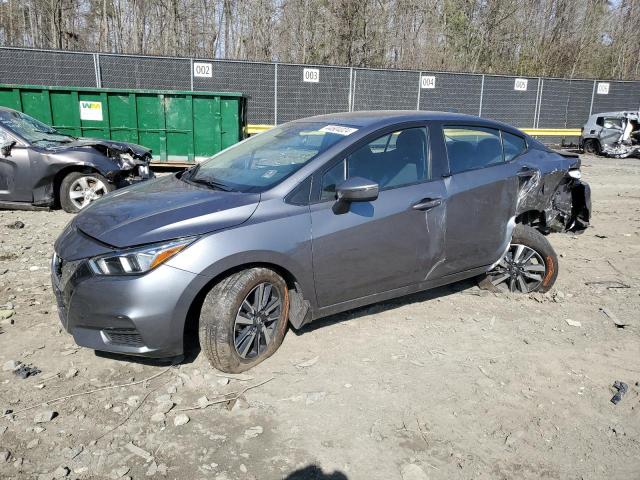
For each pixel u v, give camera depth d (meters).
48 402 3.14
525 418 3.13
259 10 30.61
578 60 34.28
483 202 4.36
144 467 2.66
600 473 2.72
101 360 3.62
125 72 16.94
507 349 3.94
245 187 3.70
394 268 3.98
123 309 3.12
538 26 34.00
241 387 3.34
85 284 3.18
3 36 32.38
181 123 11.62
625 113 18.94
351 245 3.71
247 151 4.32
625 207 9.95
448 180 4.20
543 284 4.95
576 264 6.11
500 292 4.97
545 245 4.84
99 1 30.59
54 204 8.08
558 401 3.31
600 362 3.79
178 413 3.07
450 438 2.94
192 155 11.83
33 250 6.02
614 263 6.18
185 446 2.81
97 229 3.35
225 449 2.80
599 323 4.43
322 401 3.22
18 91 10.82
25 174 7.66
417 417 3.10
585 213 6.20
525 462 2.78
